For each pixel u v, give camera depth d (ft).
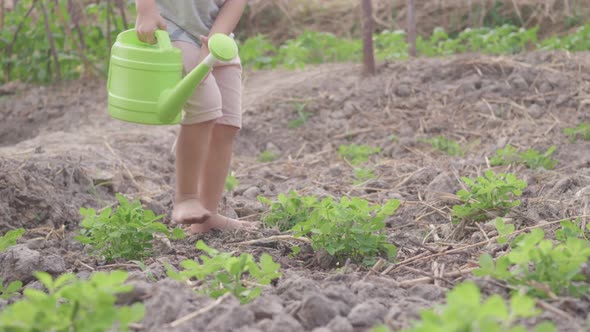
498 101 22.20
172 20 11.83
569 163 17.57
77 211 14.74
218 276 8.74
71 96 25.00
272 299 8.63
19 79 27.04
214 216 12.77
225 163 12.62
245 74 26.58
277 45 36.47
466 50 29.81
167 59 10.77
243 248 12.00
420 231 13.20
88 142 19.66
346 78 24.31
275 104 23.11
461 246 11.73
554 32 34.06
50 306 7.00
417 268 10.89
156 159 18.67
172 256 11.52
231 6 11.85
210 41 10.30
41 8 25.85
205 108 11.56
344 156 19.85
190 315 7.91
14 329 6.97
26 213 14.14
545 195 14.40
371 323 8.03
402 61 25.13
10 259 10.69
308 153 20.97
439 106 22.31
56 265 10.82
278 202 13.47
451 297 6.68
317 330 7.67
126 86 10.78
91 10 27.27
